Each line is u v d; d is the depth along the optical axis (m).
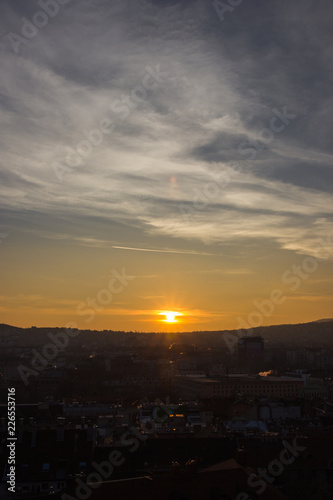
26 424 163.88
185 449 138.38
